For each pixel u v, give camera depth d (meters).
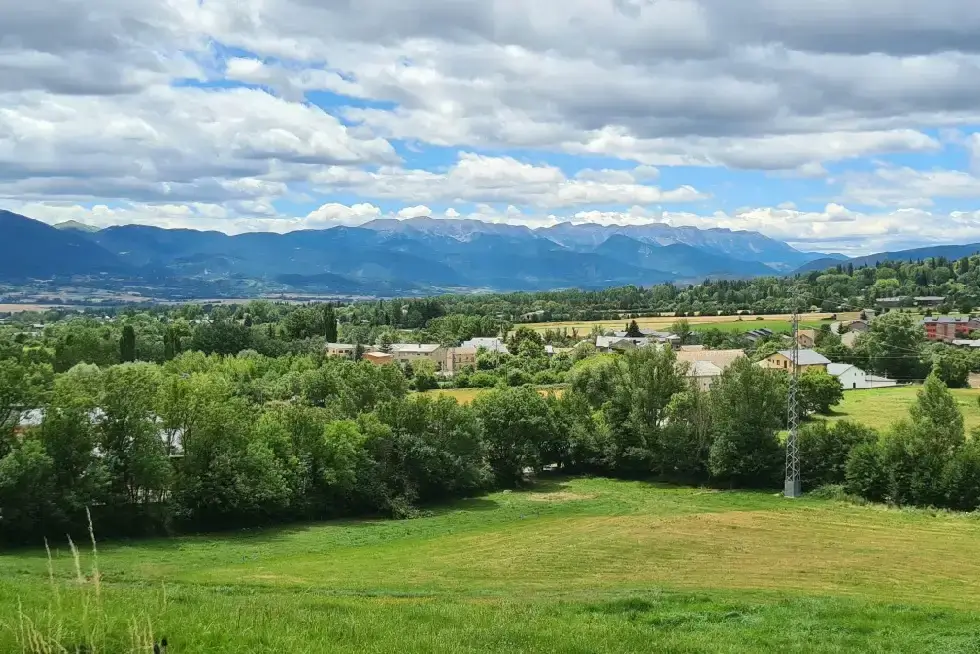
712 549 58.91
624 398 106.31
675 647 25.34
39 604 20.34
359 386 114.69
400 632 23.30
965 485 76.44
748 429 94.00
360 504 83.25
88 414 66.94
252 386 146.12
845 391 153.38
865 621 32.31
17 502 59.28
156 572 49.38
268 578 47.31
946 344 191.38
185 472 71.88
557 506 85.44
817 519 71.75
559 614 32.47
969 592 45.59
